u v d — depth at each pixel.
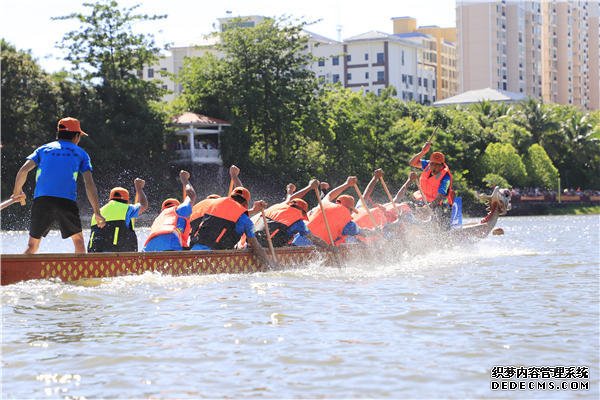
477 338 8.95
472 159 82.12
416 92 142.38
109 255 13.05
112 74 61.72
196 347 8.52
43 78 57.38
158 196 59.66
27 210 50.09
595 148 98.94
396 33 164.12
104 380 7.31
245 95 68.44
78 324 9.73
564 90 170.62
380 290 12.86
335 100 75.75
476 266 17.11
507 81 152.38
